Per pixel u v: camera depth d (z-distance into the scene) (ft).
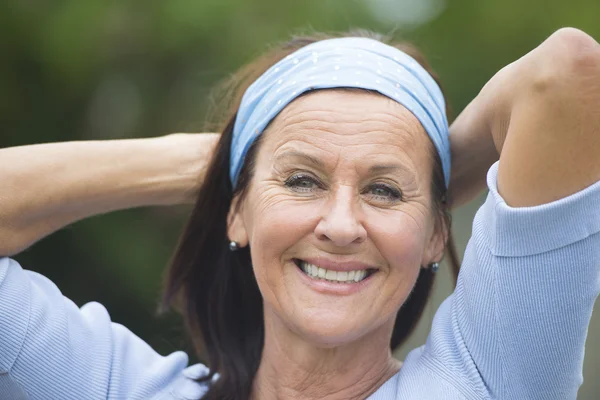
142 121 44.75
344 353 19.88
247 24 42.24
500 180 17.53
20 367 19.45
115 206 21.67
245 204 20.29
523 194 17.13
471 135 20.06
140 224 43.55
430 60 43.52
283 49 21.13
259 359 21.44
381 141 18.75
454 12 43.96
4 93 43.80
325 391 20.06
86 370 20.07
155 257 43.09
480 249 17.88
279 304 19.12
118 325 21.62
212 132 22.81
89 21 42.09
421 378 18.53
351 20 42.37
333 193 18.71
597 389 50.57
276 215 18.86
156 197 21.89
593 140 16.85
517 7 43.65
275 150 19.34
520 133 17.29
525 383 17.62
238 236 20.72
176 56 43.42
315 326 18.74
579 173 16.90
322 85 19.04
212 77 42.93
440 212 20.16
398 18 43.91
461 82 43.83
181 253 22.20
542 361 17.46
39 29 42.50
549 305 17.19
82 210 21.35
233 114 21.06
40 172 20.88
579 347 17.49
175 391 20.75
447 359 18.34
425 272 21.22
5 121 44.39
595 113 16.84
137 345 21.48
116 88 44.57
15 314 19.49
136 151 21.80
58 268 44.16
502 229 17.22
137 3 42.50
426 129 19.39
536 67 17.57
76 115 45.09
